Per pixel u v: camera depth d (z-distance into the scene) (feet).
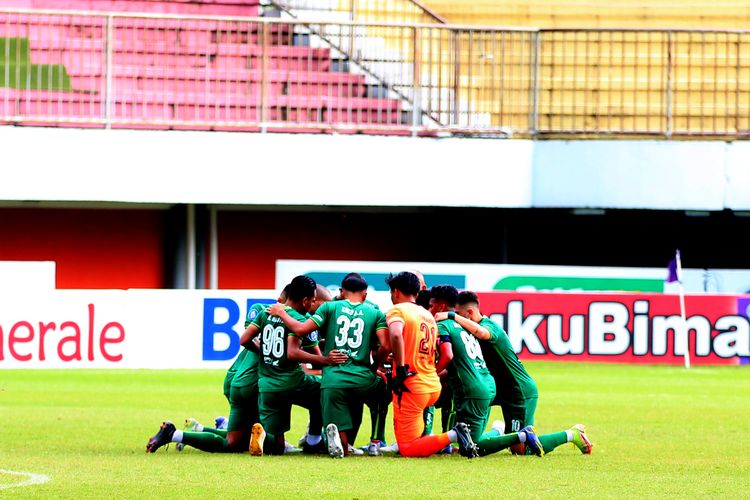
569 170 284.20
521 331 251.19
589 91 321.32
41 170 269.03
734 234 314.35
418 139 281.33
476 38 316.19
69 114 292.40
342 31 313.73
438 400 128.36
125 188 272.10
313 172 278.67
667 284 270.46
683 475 108.58
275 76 306.55
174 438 118.62
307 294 118.21
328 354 118.01
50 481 98.68
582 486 99.96
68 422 151.23
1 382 204.95
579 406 177.88
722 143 285.02
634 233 313.73
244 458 115.75
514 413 123.75
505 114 313.94
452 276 256.73
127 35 310.45
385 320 118.62
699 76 324.80
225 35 313.32
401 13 319.06
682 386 209.87
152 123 272.72
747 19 339.36
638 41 301.63
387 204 280.51
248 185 276.41
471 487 98.12
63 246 291.17
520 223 312.71
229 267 296.71
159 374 222.89
